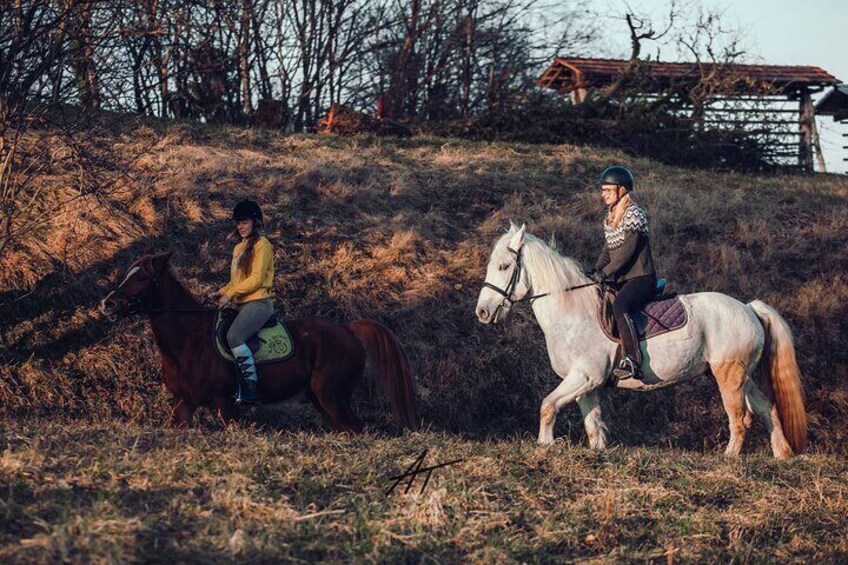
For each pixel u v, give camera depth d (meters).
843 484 7.07
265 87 24.25
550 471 6.57
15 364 10.14
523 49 29.20
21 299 10.67
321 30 25.03
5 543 4.32
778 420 8.77
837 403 11.97
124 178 12.95
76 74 10.34
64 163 12.85
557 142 21.77
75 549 4.29
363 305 11.87
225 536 4.67
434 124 22.11
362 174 15.46
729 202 16.38
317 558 4.75
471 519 5.41
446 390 11.09
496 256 8.56
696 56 24.47
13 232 11.02
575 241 14.09
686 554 5.48
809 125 25.00
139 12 11.05
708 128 23.20
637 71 23.73
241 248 8.45
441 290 12.30
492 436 10.88
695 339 8.45
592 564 5.19
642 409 11.38
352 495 5.55
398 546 4.96
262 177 14.32
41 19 9.56
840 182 20.64
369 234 13.38
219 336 8.35
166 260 8.45
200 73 20.28
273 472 5.77
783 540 5.97
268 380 8.50
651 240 14.47
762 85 23.98
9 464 5.26
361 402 10.83
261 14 22.28
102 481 5.29
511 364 11.43
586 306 8.41
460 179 15.95
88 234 11.66
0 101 9.63
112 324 10.66
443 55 27.83
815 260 14.55
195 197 13.05
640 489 6.32
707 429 11.31
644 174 18.08
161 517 4.84
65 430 6.61
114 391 10.23
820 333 12.78
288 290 11.82
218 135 16.69
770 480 7.05
